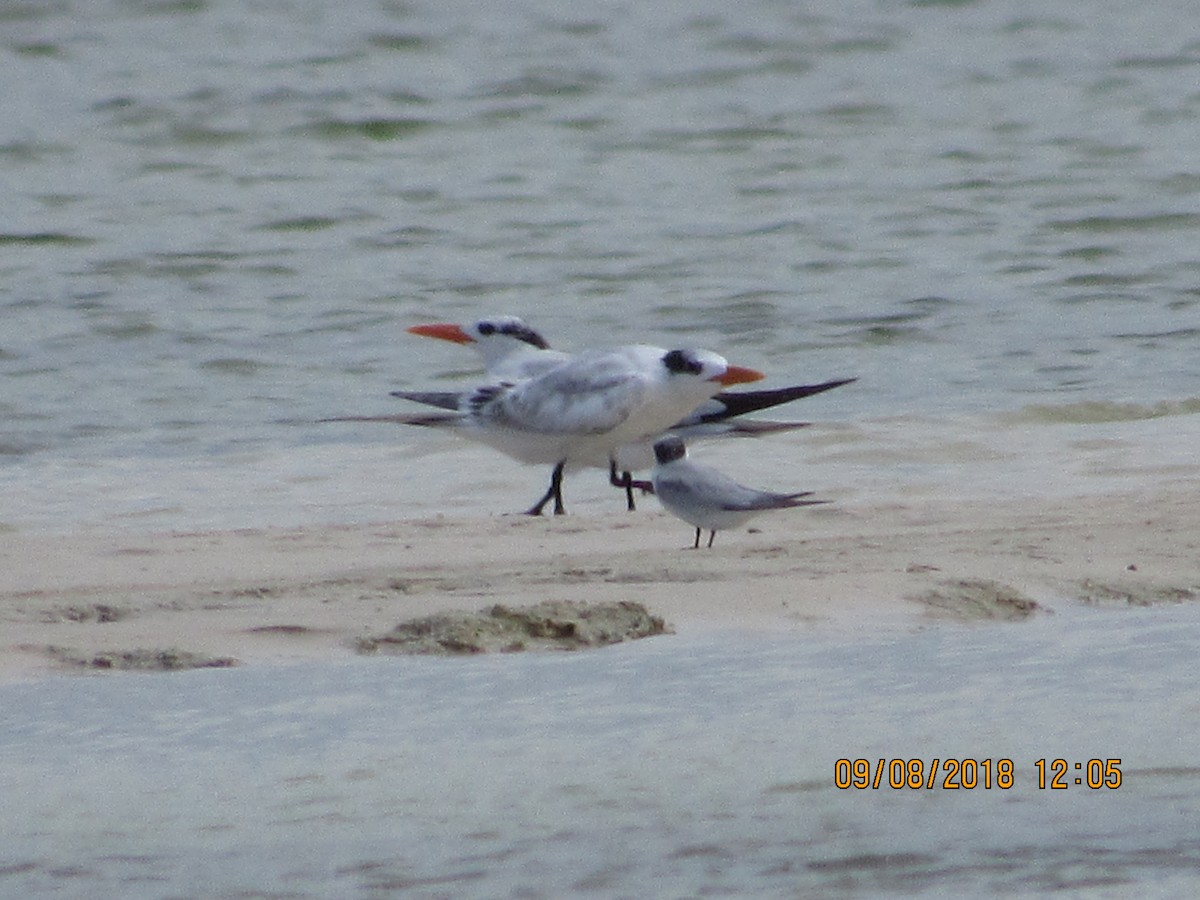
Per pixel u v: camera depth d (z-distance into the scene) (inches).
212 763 305.3
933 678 352.2
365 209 1152.8
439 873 258.8
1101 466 611.8
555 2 1784.0
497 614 383.9
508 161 1286.9
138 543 493.4
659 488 486.0
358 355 843.4
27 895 252.7
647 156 1302.9
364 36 1640.0
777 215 1136.8
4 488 615.2
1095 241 1062.4
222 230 1104.8
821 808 284.4
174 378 799.1
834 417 706.8
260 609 398.9
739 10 1753.2
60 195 1194.6
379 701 339.0
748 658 366.3
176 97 1444.4
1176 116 1396.4
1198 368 783.7
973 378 775.7
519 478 636.1
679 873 257.9
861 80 1528.1
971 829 274.4
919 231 1093.1
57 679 351.9
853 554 450.9
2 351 844.6
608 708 335.3
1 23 1672.0
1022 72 1550.2
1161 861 260.1
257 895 251.8
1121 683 347.9
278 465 652.1
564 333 888.9
